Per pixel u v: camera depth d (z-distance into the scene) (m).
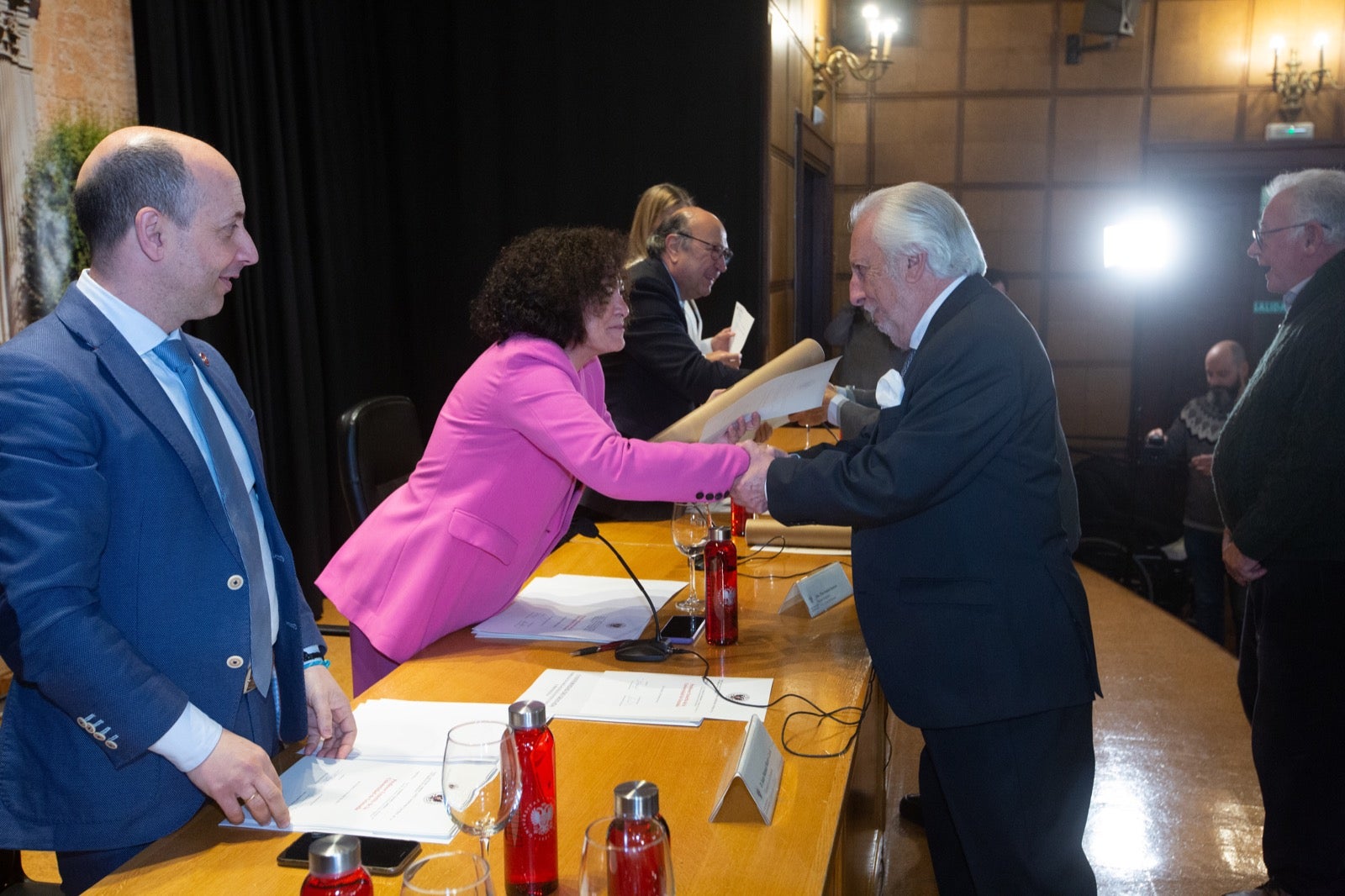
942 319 1.82
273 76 4.38
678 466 1.80
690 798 1.34
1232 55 7.18
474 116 5.02
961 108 7.54
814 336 7.41
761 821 1.28
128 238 1.30
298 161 4.55
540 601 2.13
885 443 1.74
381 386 5.25
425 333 5.25
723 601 1.88
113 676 1.19
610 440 1.80
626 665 1.80
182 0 4.00
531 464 1.88
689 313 3.64
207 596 1.35
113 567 1.30
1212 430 4.89
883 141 7.66
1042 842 1.72
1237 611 4.89
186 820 1.34
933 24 7.51
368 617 1.89
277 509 4.54
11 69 3.39
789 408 2.12
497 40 4.96
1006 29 7.43
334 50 4.80
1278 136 7.10
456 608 1.92
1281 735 2.33
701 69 4.87
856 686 1.70
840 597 2.14
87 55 3.72
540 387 1.83
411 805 1.30
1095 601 5.35
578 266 1.86
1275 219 2.46
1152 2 7.22
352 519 2.45
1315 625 2.27
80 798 1.31
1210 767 3.37
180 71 4.03
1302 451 2.19
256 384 4.35
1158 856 2.83
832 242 7.68
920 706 1.72
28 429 1.21
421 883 0.89
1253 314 7.32
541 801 1.12
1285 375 2.28
